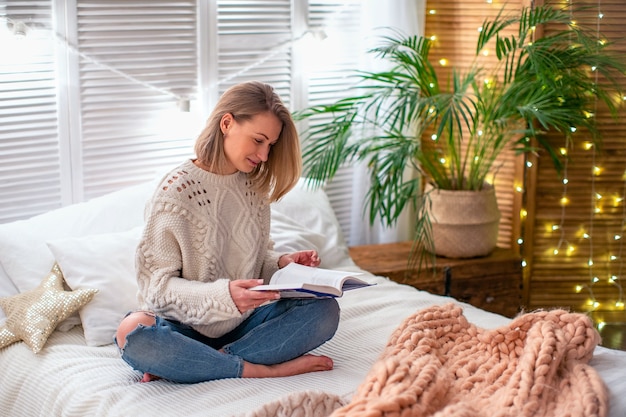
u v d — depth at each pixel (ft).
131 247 9.36
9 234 9.32
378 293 9.95
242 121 7.73
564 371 6.90
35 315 8.50
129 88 10.80
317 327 7.80
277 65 12.03
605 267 13.01
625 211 12.83
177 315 7.57
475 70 12.70
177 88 11.16
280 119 7.83
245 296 7.34
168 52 11.00
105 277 9.01
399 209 11.74
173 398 7.21
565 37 12.00
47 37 10.07
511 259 12.28
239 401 7.07
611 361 7.35
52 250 9.07
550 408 6.45
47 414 7.62
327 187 12.90
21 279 9.08
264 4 11.72
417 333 7.40
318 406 6.63
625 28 12.15
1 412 8.13
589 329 7.20
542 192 12.73
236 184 8.03
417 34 12.65
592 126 12.16
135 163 11.03
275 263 8.36
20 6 9.84
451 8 12.67
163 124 11.14
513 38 11.41
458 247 12.12
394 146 11.79
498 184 12.96
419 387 6.27
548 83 11.24
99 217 9.79
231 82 11.66
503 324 8.80
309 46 12.29
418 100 11.39
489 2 12.44
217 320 7.45
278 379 7.59
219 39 11.39
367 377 6.55
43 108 10.21
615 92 12.30
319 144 12.40
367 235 13.38
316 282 7.57
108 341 8.64
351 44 12.74
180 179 7.79
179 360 7.47
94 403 7.28
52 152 10.39
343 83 12.78
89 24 10.34
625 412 6.50
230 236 8.01
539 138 12.36
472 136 11.86
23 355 8.32
